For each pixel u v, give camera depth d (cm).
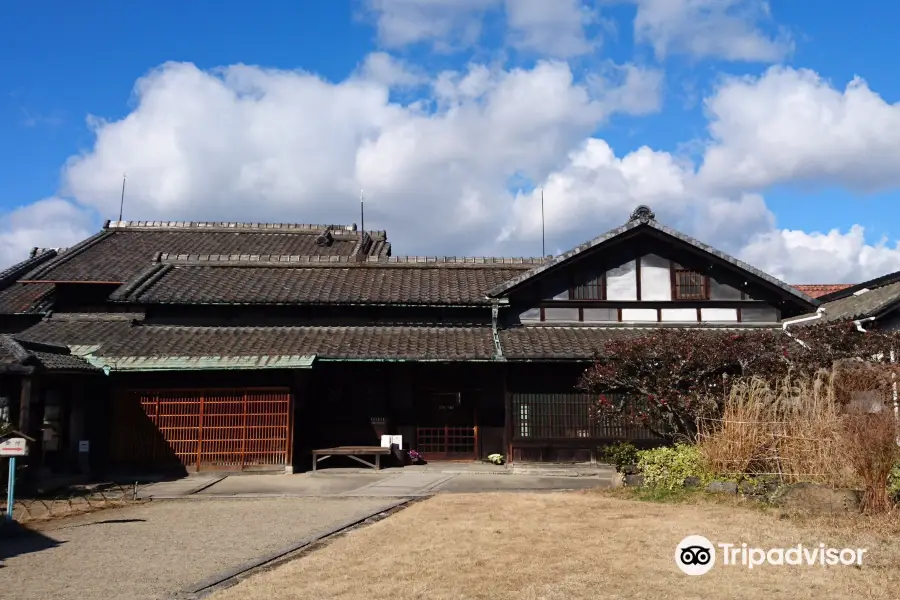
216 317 2186
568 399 1991
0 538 1116
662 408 1513
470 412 2158
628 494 1367
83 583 845
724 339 1523
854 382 1285
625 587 768
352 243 3059
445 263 2447
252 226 3120
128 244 2842
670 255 2177
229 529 1162
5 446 1198
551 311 2169
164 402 1934
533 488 1622
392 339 2078
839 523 1032
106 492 1611
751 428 1327
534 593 750
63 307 2394
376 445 2116
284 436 1917
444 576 820
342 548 966
